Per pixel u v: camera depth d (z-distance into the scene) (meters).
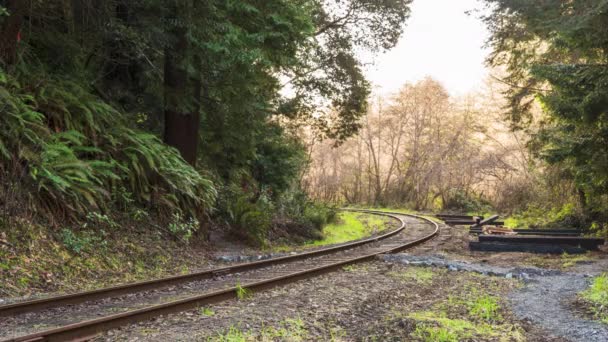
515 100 23.89
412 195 56.78
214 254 14.40
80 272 9.40
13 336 5.33
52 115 11.26
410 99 58.72
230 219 18.80
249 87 16.27
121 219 12.28
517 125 25.14
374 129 61.59
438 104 56.75
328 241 22.89
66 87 12.29
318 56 25.58
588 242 17.06
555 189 25.80
